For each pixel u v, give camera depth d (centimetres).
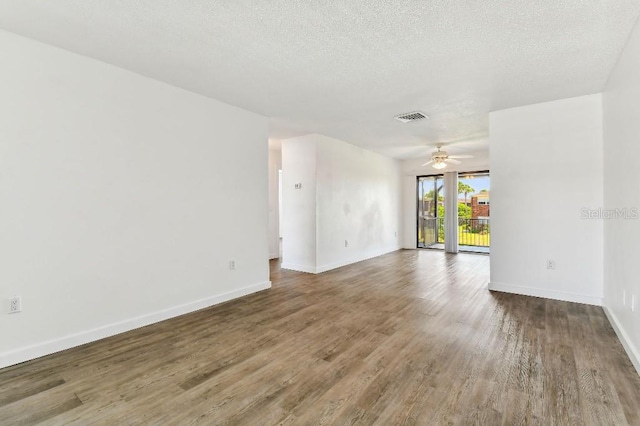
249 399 186
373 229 707
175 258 330
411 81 317
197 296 350
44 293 244
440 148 660
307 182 546
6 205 227
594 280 355
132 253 296
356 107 396
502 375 210
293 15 210
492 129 413
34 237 240
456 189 754
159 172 316
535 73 299
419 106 393
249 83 322
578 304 358
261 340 269
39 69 242
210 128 363
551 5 199
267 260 439
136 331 290
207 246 361
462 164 741
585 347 251
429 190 859
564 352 242
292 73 299
